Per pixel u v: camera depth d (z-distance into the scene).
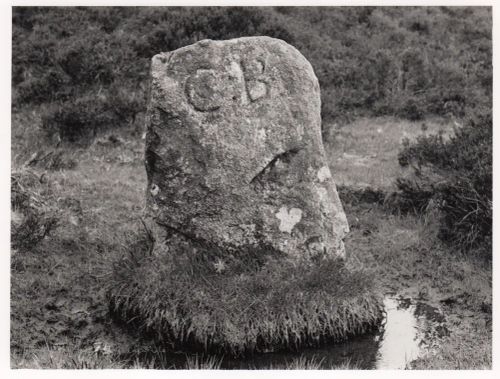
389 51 13.82
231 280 6.02
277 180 6.21
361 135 11.38
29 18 13.88
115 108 11.17
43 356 5.72
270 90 6.19
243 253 6.25
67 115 10.76
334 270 6.17
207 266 6.20
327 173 6.43
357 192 9.08
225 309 5.81
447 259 7.62
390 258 7.71
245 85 6.18
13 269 7.05
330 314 5.97
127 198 8.75
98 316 6.37
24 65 12.69
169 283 6.08
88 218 8.06
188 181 6.20
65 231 7.77
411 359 5.78
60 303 6.59
